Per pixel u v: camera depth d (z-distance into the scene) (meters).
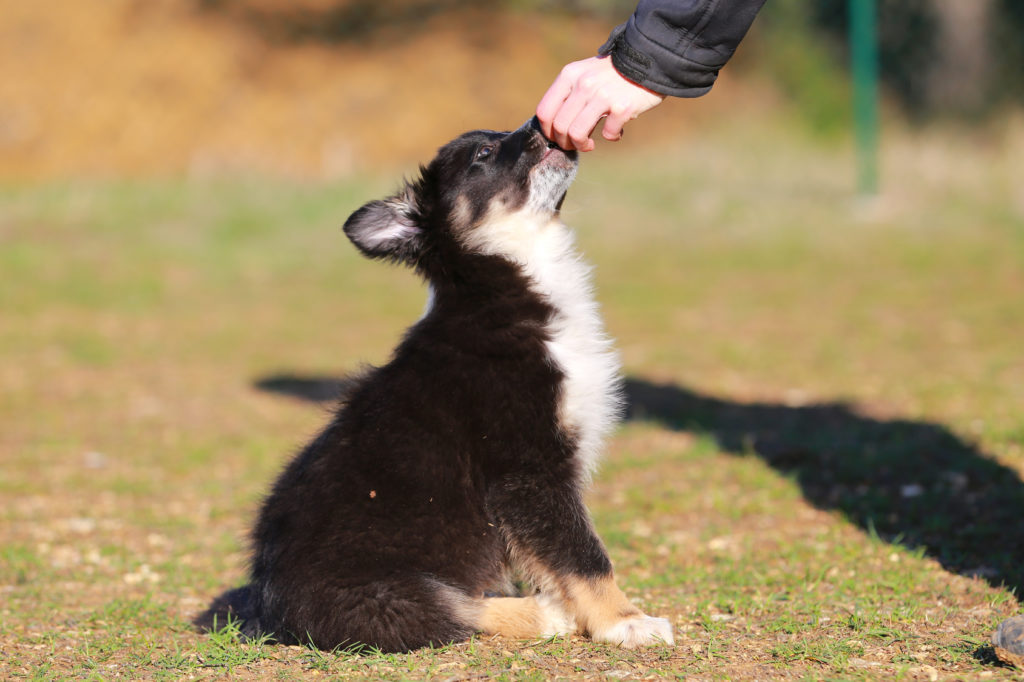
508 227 5.86
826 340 14.43
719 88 32.50
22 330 16.31
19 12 33.47
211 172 27.75
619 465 9.17
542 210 5.91
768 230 22.34
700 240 21.88
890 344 13.95
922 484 8.04
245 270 20.53
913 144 28.97
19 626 5.79
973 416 9.96
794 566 6.46
